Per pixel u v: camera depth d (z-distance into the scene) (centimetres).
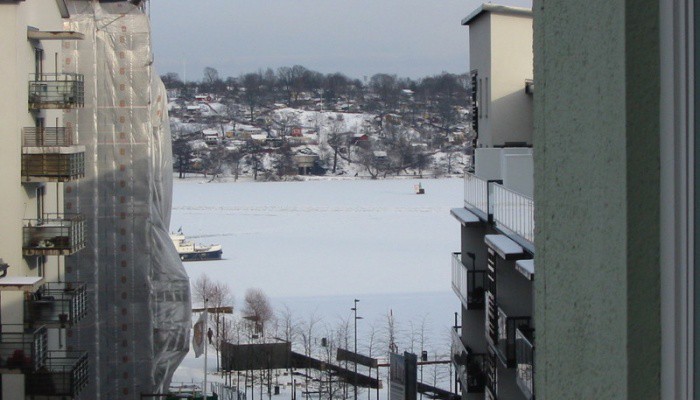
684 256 361
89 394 5319
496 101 4412
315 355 8238
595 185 408
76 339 5325
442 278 12212
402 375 4522
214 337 8656
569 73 439
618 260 383
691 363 358
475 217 4106
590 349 415
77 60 5300
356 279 12238
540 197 482
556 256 459
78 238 4141
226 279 12569
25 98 4022
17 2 3894
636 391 375
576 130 431
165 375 5522
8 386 3669
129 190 5353
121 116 5334
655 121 374
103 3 5325
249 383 7088
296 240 16725
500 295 3356
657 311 375
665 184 371
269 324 9269
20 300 3728
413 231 17838
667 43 368
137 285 5356
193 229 18825
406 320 9319
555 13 457
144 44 5325
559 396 455
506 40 4406
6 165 3894
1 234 3894
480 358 3903
